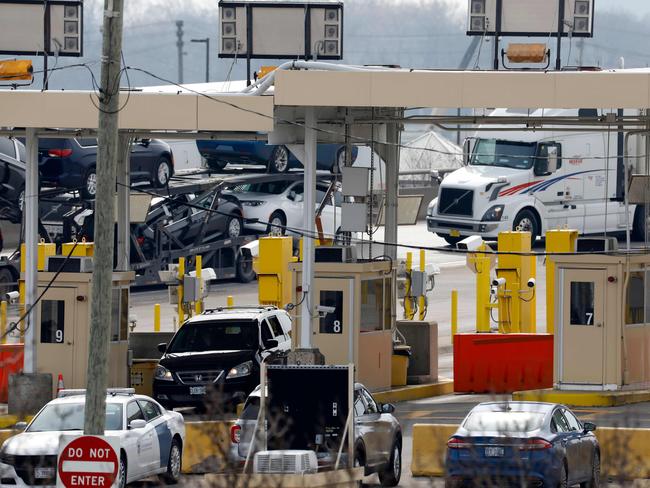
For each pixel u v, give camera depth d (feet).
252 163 555.69
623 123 328.90
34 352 305.12
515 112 532.73
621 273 313.53
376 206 360.28
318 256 320.91
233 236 529.86
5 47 316.81
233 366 307.58
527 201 578.66
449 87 285.02
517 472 202.90
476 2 317.22
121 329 322.75
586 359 316.19
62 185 490.90
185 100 289.94
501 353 342.64
